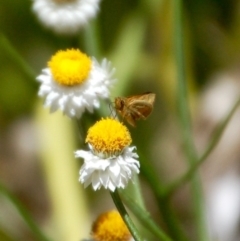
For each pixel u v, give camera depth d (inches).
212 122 31.0
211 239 26.5
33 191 31.8
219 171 30.5
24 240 29.8
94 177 21.9
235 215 30.0
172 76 30.6
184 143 25.1
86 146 23.3
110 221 22.9
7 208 30.0
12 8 31.5
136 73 30.7
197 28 31.3
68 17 25.4
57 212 29.0
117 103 22.1
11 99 31.8
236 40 31.5
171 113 31.0
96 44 26.2
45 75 23.4
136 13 30.4
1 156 32.5
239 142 30.7
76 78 23.1
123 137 21.9
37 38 31.6
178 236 25.1
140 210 23.6
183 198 30.4
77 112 23.2
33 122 31.3
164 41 30.5
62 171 29.2
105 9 31.3
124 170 21.9
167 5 30.2
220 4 31.4
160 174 31.0
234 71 31.6
